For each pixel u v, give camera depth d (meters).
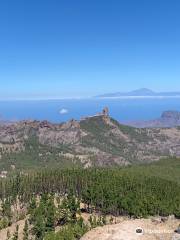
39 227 163.38
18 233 173.88
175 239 97.62
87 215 190.12
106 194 197.50
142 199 187.00
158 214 180.88
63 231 130.75
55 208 180.88
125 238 98.00
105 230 104.94
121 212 192.50
